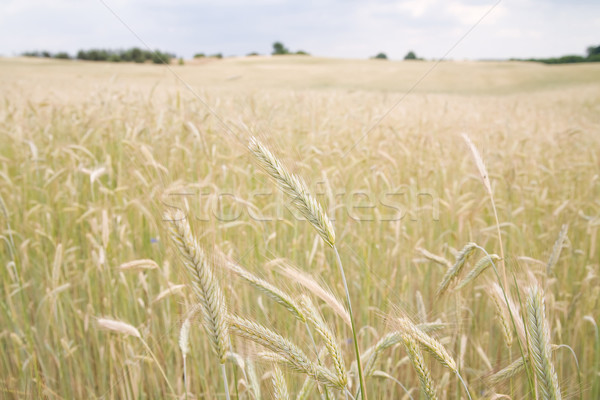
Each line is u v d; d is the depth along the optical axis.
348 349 2.67
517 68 50.75
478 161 1.85
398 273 3.66
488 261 1.79
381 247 3.98
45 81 19.58
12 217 4.19
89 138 5.84
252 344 1.56
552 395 1.40
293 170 1.44
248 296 3.03
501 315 1.81
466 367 2.64
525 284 1.73
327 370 1.42
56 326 2.89
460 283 1.86
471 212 3.63
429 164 5.71
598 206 5.00
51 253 3.75
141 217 3.73
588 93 26.89
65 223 4.16
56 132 6.20
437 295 1.92
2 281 3.53
